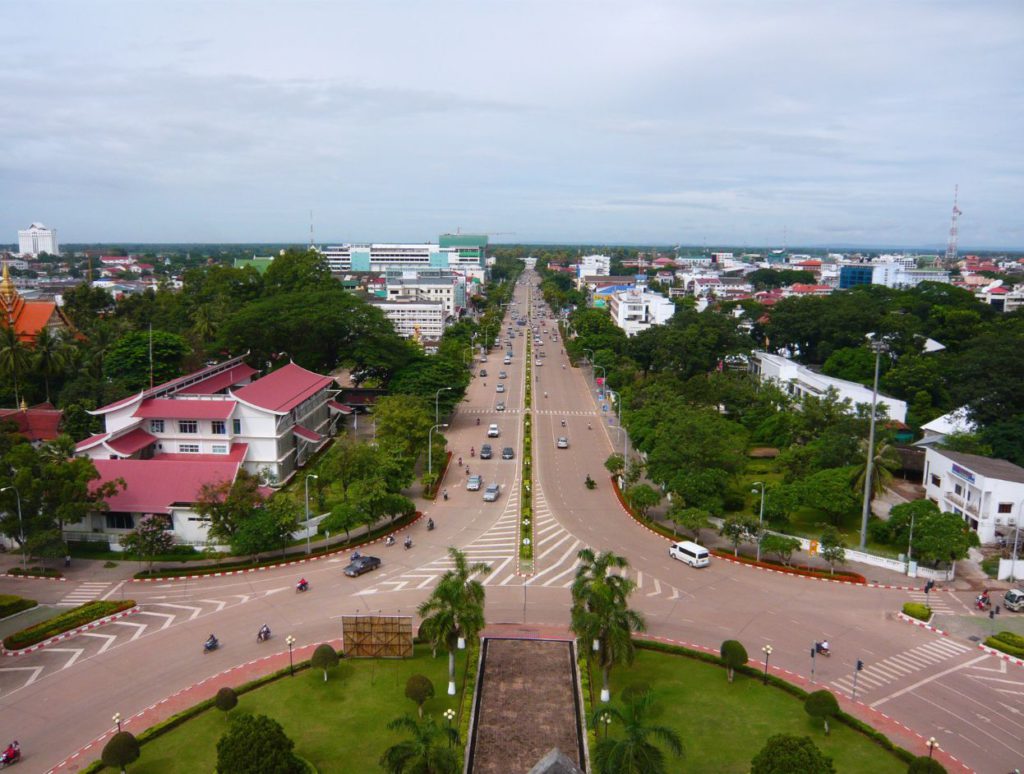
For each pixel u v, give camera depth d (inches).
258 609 2669.8
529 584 2893.7
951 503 3614.7
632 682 2203.5
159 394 4183.1
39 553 2913.4
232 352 5959.6
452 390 5526.6
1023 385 4490.7
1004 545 3312.0
